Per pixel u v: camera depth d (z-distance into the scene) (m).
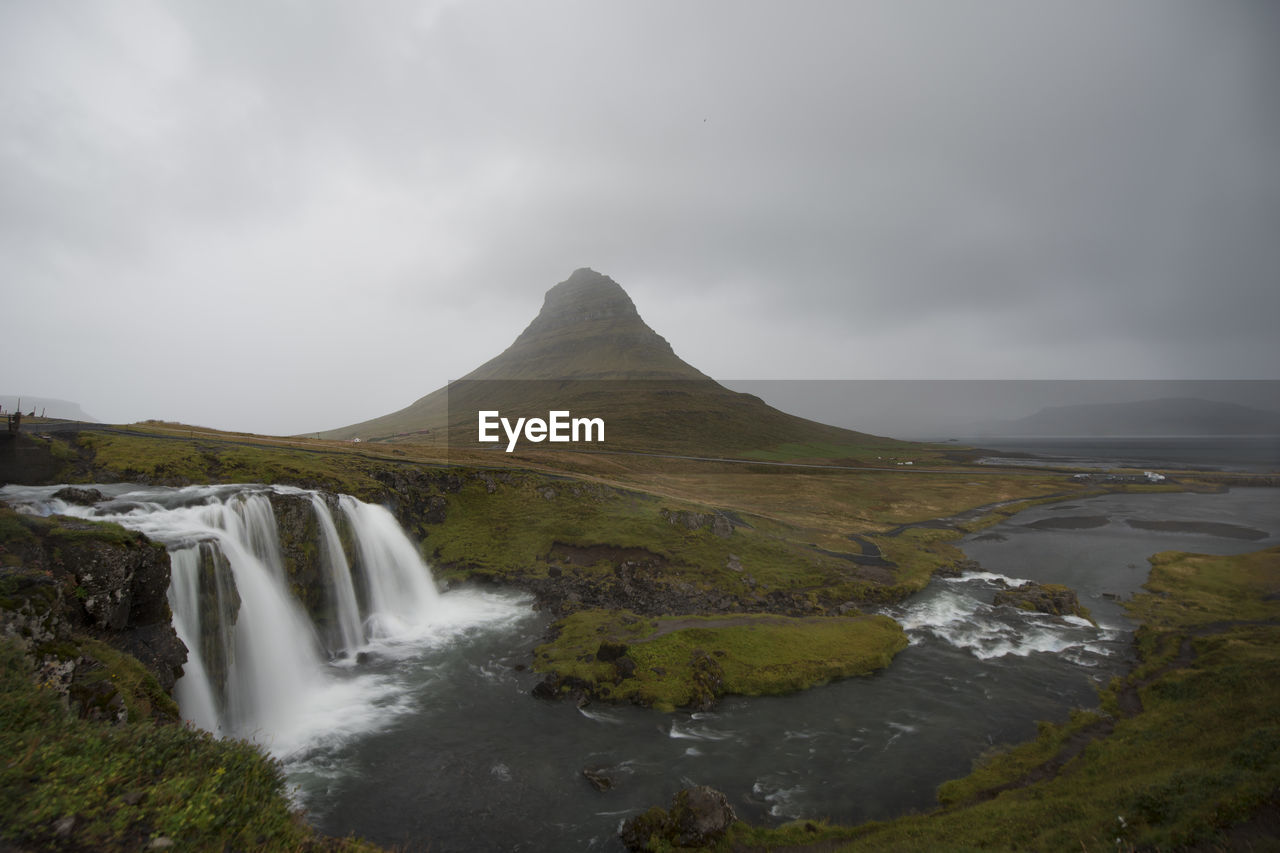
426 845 25.34
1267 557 70.75
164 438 70.94
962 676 43.09
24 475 54.09
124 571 28.34
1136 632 51.16
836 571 68.62
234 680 37.25
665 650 43.66
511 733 34.81
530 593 61.19
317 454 75.88
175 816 12.62
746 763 31.83
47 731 14.38
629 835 25.53
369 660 45.62
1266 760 21.59
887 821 26.31
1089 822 21.17
